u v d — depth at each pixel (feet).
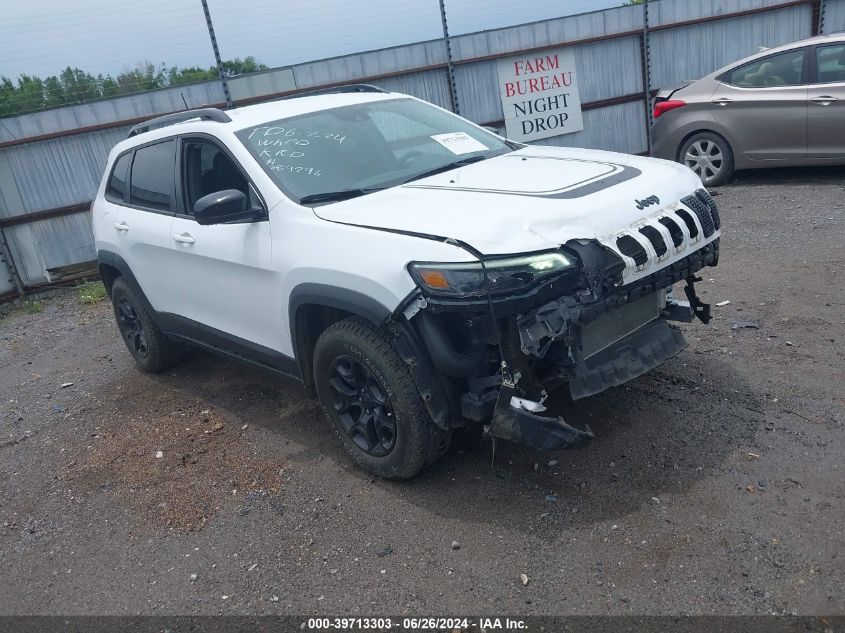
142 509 12.84
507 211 10.35
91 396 18.53
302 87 32.58
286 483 12.93
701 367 14.58
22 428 17.21
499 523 10.89
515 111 34.81
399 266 10.34
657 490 11.07
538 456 12.35
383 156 13.83
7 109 30.17
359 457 12.55
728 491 10.78
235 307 14.14
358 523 11.46
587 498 11.13
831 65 26.71
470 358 10.39
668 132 30.55
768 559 9.39
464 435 13.29
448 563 10.24
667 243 10.71
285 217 12.38
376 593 9.89
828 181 27.89
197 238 14.33
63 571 11.56
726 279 19.27
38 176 30.81
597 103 35.37
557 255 9.75
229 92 31.89
